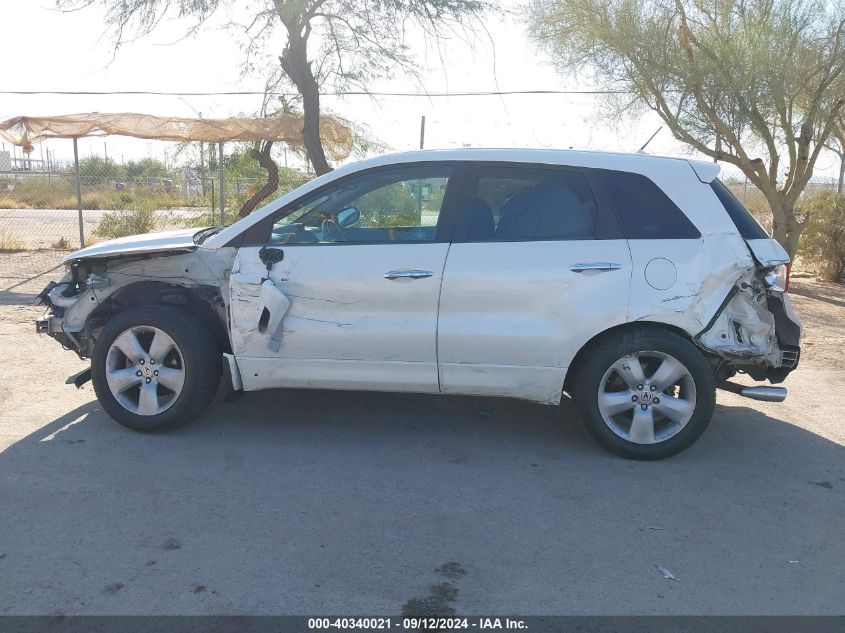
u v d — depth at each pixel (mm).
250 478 4383
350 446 4941
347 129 13211
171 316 4902
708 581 3389
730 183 17625
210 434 5086
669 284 4539
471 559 3521
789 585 3373
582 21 12953
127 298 5254
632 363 4652
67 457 4617
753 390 4828
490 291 4594
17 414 5391
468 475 4508
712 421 5664
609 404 4703
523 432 5289
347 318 4723
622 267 4551
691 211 4648
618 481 4465
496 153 4832
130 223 16438
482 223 4719
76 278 5254
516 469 4613
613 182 4703
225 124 12539
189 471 4457
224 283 4961
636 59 12453
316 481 4367
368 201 4887
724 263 4559
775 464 4801
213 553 3512
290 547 3586
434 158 4859
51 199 28094
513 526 3861
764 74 11539
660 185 4688
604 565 3500
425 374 4746
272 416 5496
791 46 11617
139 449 4781
